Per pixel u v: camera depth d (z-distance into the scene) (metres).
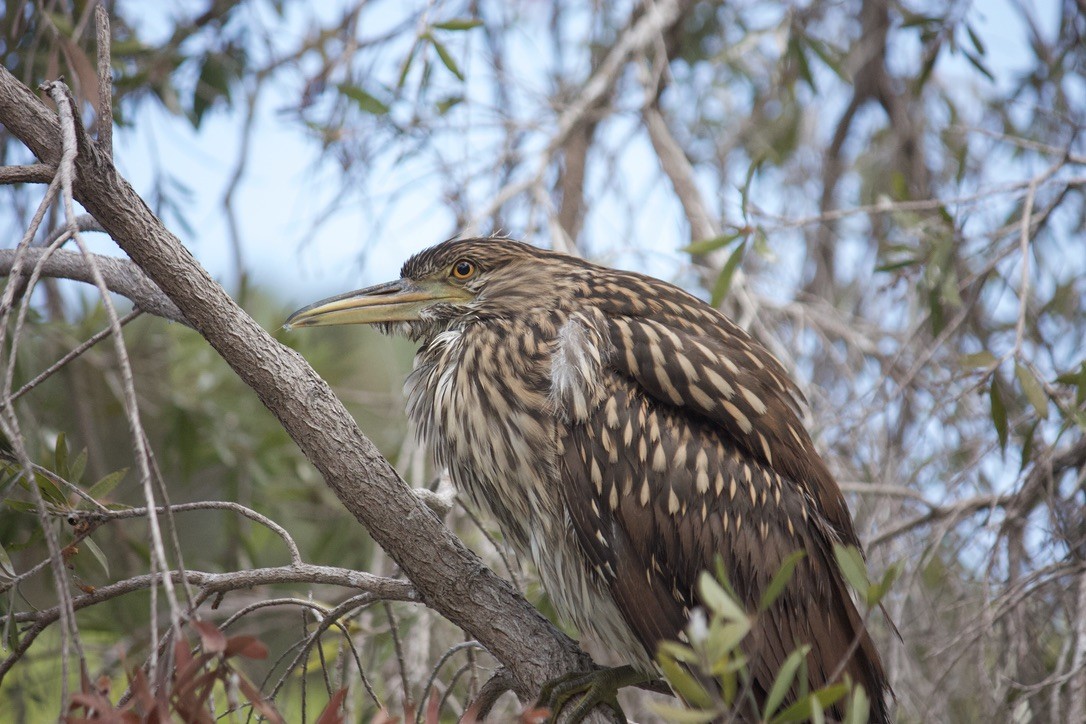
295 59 10.35
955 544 8.40
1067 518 7.98
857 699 4.02
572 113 10.17
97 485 6.13
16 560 8.62
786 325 10.47
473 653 6.68
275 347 5.64
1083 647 7.45
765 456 6.95
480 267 7.91
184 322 6.32
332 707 4.22
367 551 9.95
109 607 9.44
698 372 6.96
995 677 7.77
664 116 12.40
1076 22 10.91
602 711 6.47
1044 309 9.30
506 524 7.46
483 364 7.30
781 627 6.65
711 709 4.12
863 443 9.06
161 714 3.77
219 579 5.71
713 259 9.98
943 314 8.91
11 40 8.20
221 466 11.04
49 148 5.21
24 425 8.75
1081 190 9.70
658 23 10.88
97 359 10.27
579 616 7.17
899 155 11.98
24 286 6.57
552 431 6.97
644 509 6.75
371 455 5.80
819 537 6.95
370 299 7.96
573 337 7.07
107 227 5.31
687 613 6.71
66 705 3.79
